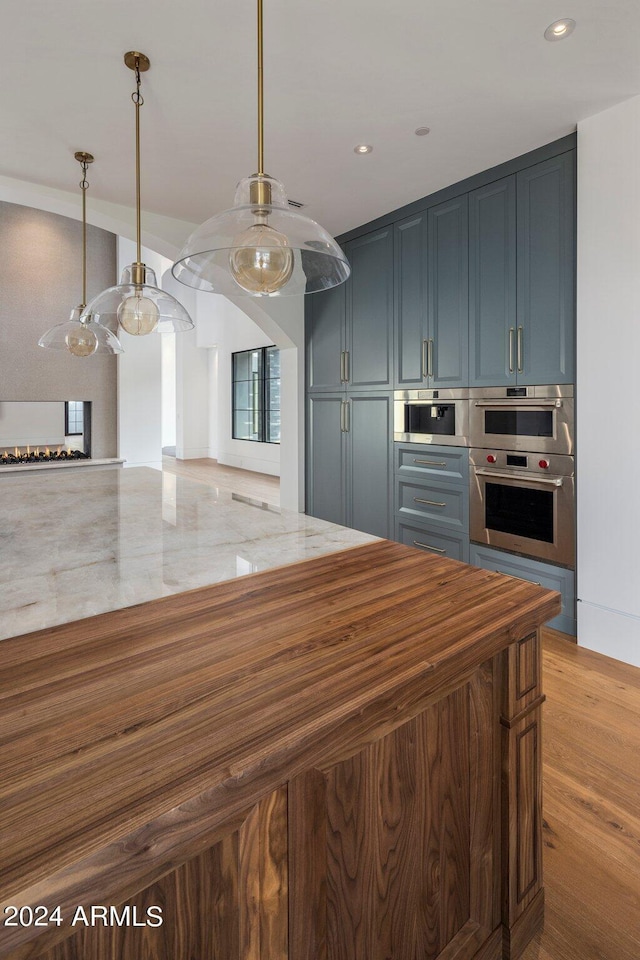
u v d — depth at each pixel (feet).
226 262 4.79
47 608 3.30
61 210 11.00
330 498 13.94
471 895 3.34
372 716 2.27
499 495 9.77
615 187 7.67
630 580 7.88
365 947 2.69
